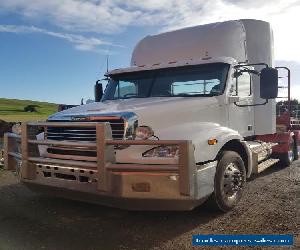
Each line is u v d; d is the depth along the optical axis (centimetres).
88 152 471
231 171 552
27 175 518
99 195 454
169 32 762
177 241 439
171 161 434
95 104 585
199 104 570
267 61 780
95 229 483
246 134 700
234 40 699
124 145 454
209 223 503
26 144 516
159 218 528
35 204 600
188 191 417
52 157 500
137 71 677
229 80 625
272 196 639
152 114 506
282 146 933
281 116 955
